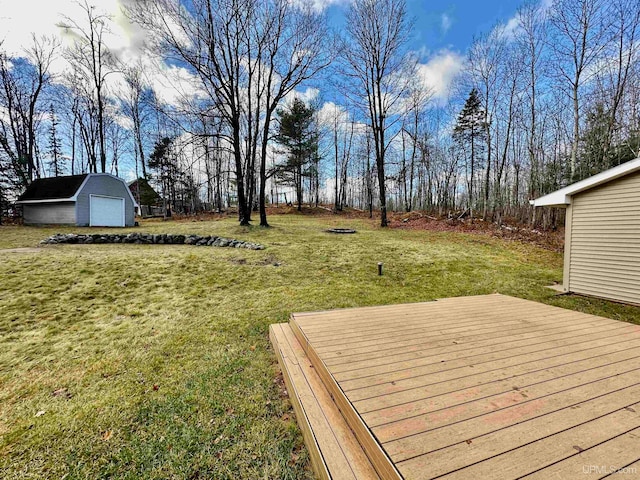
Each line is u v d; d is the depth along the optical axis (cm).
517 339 273
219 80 1141
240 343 334
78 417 210
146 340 338
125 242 909
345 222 1664
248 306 455
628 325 316
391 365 219
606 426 147
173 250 797
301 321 329
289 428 199
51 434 193
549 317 346
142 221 1741
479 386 187
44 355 301
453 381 194
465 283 619
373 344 262
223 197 2830
